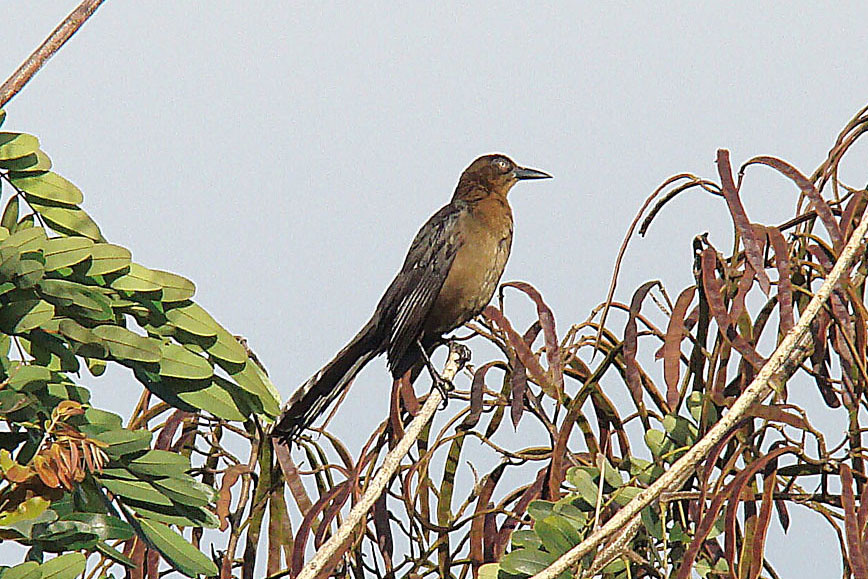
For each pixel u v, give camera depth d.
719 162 6.57
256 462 7.00
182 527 6.79
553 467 6.60
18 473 5.13
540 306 7.04
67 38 5.72
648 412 6.78
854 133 6.75
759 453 6.39
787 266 6.17
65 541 6.02
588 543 5.84
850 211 6.46
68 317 5.65
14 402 5.55
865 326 6.17
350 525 6.29
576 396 6.66
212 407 6.05
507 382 7.21
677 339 6.54
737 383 6.60
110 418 5.96
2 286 5.55
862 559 5.48
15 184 5.94
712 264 6.39
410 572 6.81
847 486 5.67
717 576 6.21
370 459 7.16
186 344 5.91
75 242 5.59
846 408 6.20
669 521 6.48
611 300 6.78
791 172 6.49
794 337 5.86
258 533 7.11
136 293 5.72
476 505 6.95
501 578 6.09
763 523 5.75
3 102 5.54
